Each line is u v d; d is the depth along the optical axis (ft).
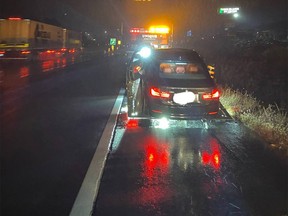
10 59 98.12
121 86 48.70
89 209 13.20
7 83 49.39
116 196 14.28
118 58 124.26
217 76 50.31
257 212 13.03
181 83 24.61
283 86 39.11
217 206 13.44
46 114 29.63
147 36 89.71
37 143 21.47
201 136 23.16
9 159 18.60
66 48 125.29
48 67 79.97
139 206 13.39
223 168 17.46
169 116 24.38
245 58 62.23
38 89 44.19
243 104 31.83
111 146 20.92
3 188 15.07
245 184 15.53
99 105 33.94
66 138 22.59
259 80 43.83
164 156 19.13
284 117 25.43
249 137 22.99
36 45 102.32
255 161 18.51
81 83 51.62
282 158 19.06
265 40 83.41
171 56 28.35
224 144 21.43
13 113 29.84
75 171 17.01
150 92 25.09
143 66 29.53
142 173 16.69
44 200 13.99
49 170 17.13
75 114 29.76
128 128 25.12
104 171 16.94
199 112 24.45
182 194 14.44
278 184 15.58
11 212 13.03
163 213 12.87
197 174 16.63
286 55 53.36
